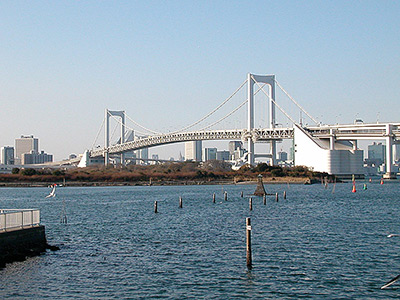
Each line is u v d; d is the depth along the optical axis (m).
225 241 52.50
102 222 71.25
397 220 70.94
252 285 35.59
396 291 34.19
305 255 44.78
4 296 33.12
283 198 123.31
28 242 43.69
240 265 41.16
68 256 44.28
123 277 37.62
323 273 38.56
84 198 131.62
